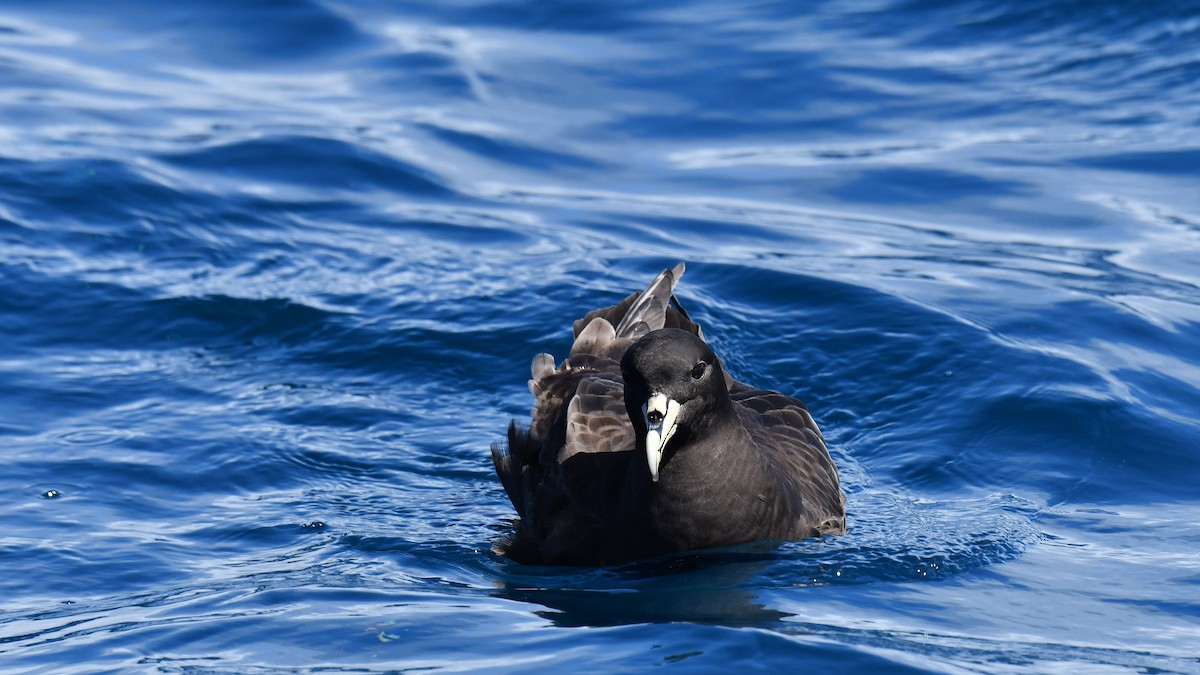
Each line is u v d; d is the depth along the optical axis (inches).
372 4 1273.4
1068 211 923.4
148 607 495.8
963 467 629.0
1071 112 1069.1
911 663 430.0
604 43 1210.0
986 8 1246.9
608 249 867.4
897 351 727.1
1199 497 594.2
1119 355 716.0
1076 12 1222.3
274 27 1212.5
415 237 884.0
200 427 663.8
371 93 1106.7
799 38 1209.4
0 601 507.8
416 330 759.7
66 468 618.5
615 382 604.7
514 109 1092.5
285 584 511.8
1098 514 580.4
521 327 764.0
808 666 426.3
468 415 693.9
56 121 1011.9
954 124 1061.1
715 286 810.2
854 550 542.0
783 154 1028.5
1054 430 645.9
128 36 1193.4
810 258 852.6
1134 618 481.1
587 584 520.1
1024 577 518.6
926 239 892.6
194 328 764.0
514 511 606.2
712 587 509.7
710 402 523.2
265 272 825.5
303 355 742.5
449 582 522.6
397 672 430.6
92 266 816.3
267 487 616.4
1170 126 1034.1
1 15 1224.2
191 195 908.6
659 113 1093.8
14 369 711.7
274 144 994.1
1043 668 434.9
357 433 669.9
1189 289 802.2
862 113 1087.0
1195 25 1183.6
